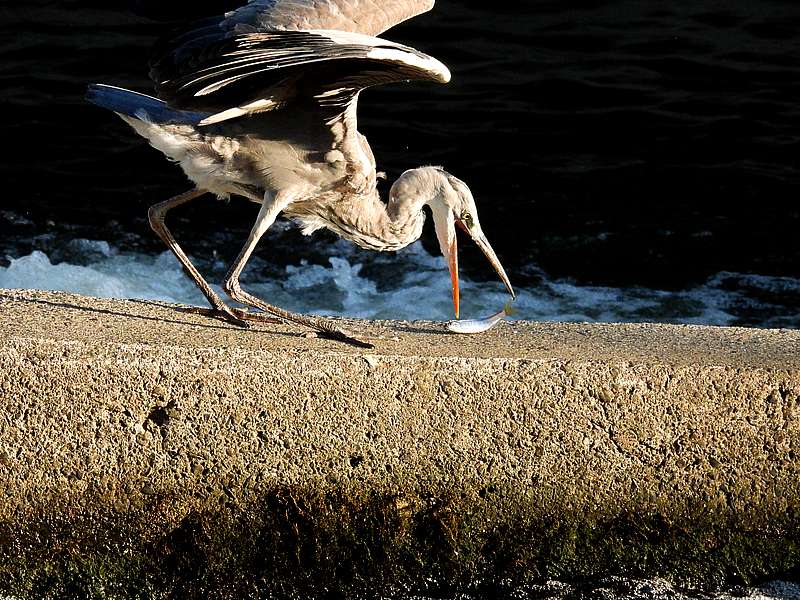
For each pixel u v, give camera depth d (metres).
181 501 9.23
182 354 9.06
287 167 10.45
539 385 9.34
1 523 9.14
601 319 16.36
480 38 26.48
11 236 18.53
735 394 9.45
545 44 26.30
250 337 9.73
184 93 9.67
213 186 10.68
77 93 23.73
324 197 10.88
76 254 18.06
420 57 9.02
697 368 9.41
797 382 9.47
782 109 23.58
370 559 9.47
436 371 9.27
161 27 26.41
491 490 9.45
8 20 26.42
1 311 9.94
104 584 9.32
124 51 25.28
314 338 9.86
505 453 9.40
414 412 9.29
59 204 19.80
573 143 22.39
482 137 22.52
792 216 19.83
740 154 21.94
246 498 9.27
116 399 9.02
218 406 9.12
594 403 9.38
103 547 9.26
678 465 9.52
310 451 9.25
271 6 9.80
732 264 18.25
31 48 25.23
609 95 24.16
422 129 22.75
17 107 23.09
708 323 16.33
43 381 8.98
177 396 9.07
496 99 24.00
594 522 9.56
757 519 9.65
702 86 24.55
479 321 10.62
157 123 10.24
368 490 9.36
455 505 9.44
